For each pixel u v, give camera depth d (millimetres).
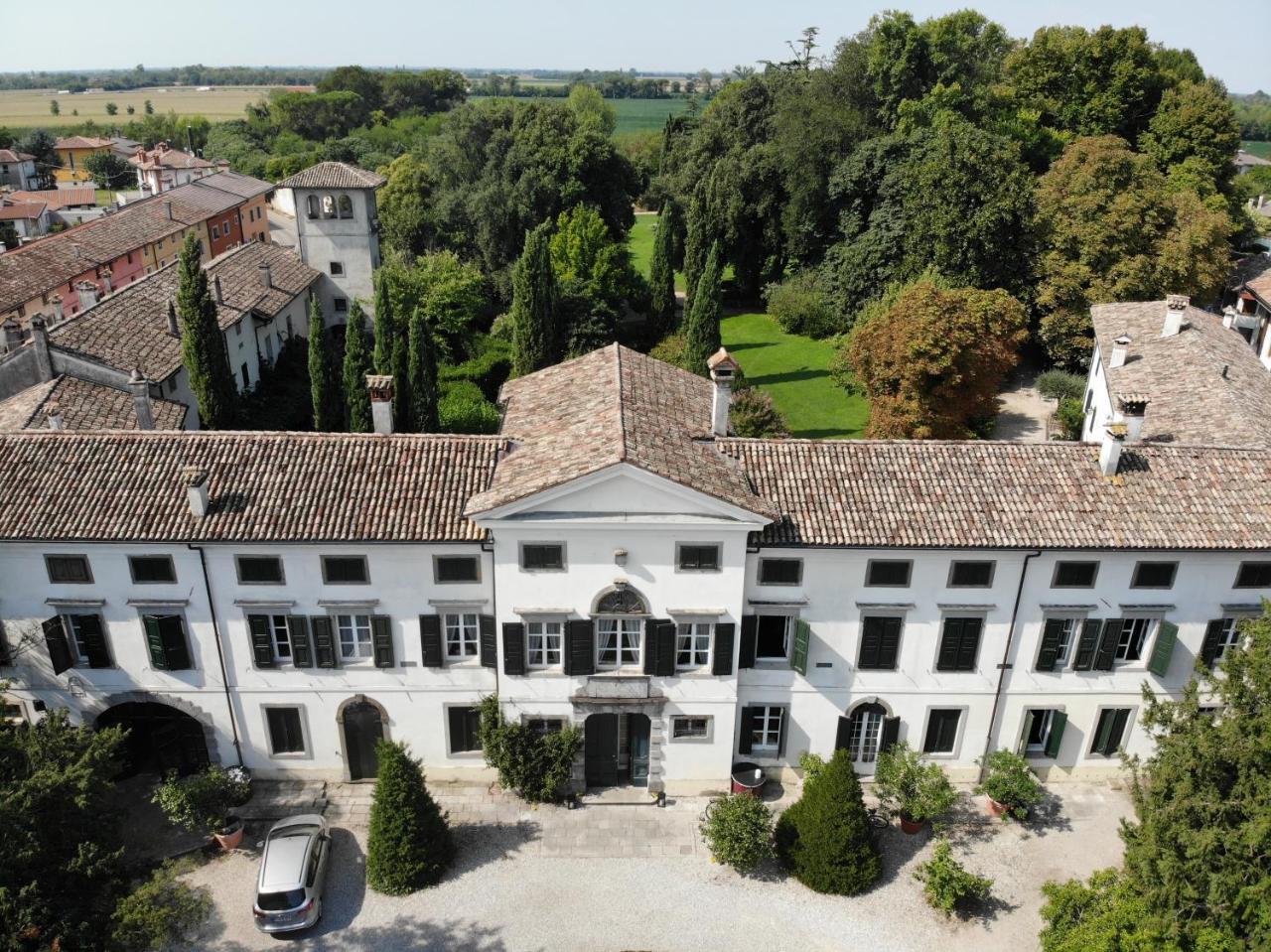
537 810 33375
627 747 34344
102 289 75625
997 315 57219
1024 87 90312
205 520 30375
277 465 32031
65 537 29828
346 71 191500
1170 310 48781
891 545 30297
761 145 90188
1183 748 23672
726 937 28750
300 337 70438
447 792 34094
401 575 31156
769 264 91562
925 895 30266
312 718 33406
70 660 32219
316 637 31984
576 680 31984
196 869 30953
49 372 47219
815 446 32969
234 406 50625
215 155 162125
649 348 81688
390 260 77938
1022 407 62656
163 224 85812
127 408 46219
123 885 25859
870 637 32281
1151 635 32750
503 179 85875
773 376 72375
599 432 31047
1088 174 65938
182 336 50781
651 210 159250
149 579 31156
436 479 31750
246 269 66750
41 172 157375
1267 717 22125
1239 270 80812
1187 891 22078
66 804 24141
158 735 33719
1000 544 30359
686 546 30031
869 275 76125
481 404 62719
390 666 32500
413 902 29766
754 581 31406
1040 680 33094
